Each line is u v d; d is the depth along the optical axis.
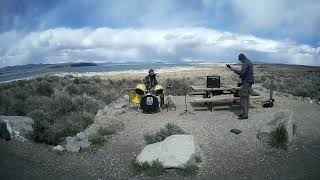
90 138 4.89
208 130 5.34
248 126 5.48
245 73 5.86
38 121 4.91
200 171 3.77
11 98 6.96
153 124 5.88
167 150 4.00
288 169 3.77
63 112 6.68
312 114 6.48
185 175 3.65
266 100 7.45
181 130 5.06
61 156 4.27
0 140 4.43
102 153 4.41
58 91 8.83
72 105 6.98
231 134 5.10
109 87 11.21
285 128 4.71
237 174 3.66
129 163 4.04
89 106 7.25
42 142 4.75
